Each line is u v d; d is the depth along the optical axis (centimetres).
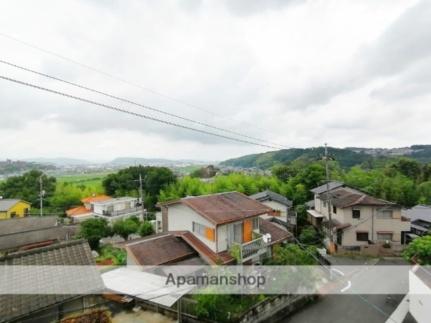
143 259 1451
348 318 1343
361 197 2500
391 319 1323
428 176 4250
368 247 2266
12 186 4641
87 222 2492
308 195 3806
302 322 1319
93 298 1042
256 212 1716
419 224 2480
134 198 4141
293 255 1566
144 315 1312
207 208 1656
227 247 1597
